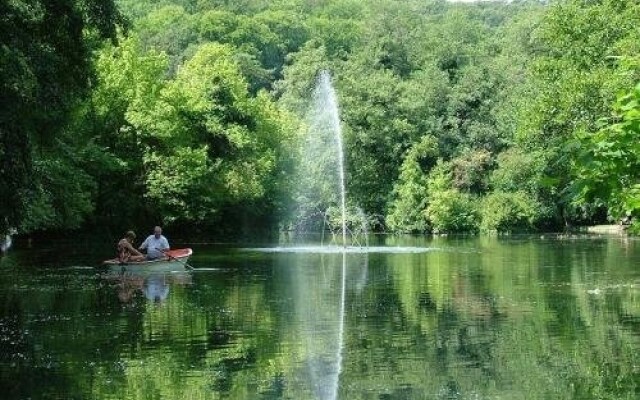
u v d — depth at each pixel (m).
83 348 15.05
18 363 13.73
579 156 7.05
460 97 76.81
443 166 72.94
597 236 60.25
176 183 51.59
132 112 50.56
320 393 11.79
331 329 17.16
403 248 46.88
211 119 56.69
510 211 68.25
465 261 35.81
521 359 14.05
